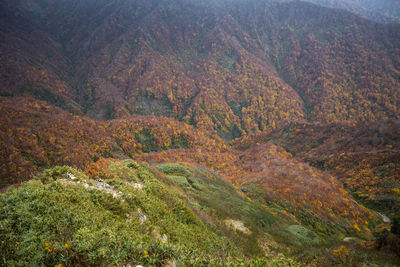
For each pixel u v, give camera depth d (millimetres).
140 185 17328
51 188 10305
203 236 14289
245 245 21266
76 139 174750
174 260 7203
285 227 42031
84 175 13648
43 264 5875
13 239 6672
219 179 66438
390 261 16984
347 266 15391
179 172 52219
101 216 9422
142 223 11125
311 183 102688
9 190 9656
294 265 9039
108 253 6523
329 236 60406
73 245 6496
